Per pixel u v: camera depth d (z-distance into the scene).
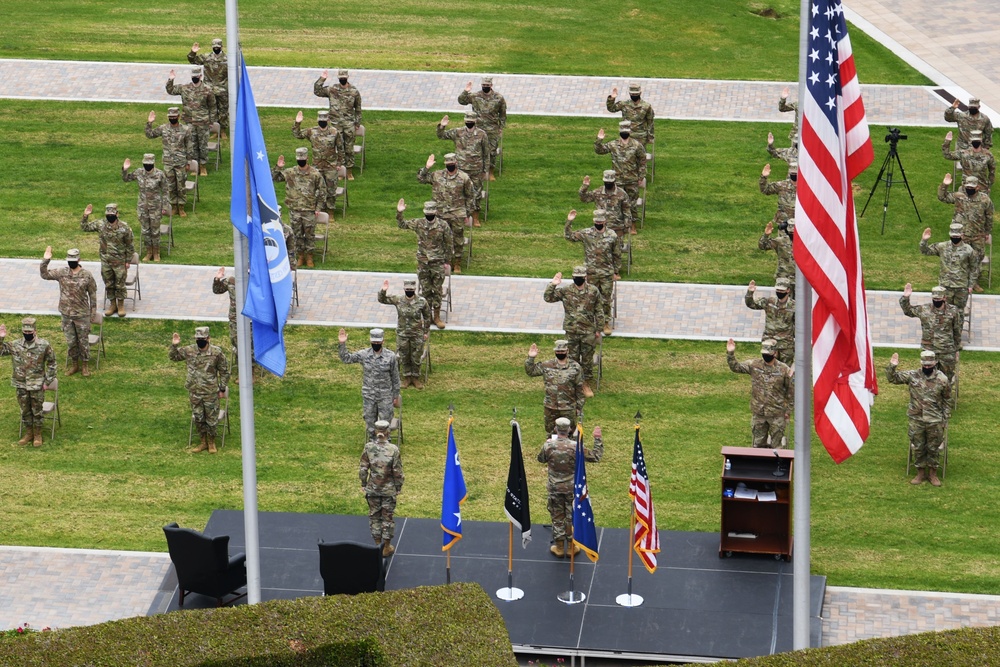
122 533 41.41
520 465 37.03
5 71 67.75
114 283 51.16
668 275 53.59
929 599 38.59
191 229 56.88
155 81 67.38
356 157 61.31
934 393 42.09
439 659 30.56
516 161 61.22
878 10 74.44
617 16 73.56
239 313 34.66
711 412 46.38
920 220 56.88
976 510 41.91
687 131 63.44
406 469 43.75
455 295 52.44
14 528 41.53
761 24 73.00
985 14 73.75
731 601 37.78
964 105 63.84
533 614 37.34
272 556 39.66
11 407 47.16
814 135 28.56
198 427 44.66
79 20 72.69
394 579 38.72
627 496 42.50
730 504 39.31
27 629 36.91
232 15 33.22
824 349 29.45
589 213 57.72
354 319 51.16
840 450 29.42
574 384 43.47
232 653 30.70
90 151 62.03
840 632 37.50
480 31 72.00
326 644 30.97
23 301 52.22
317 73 67.75
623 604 37.66
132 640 30.95
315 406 46.91
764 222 57.03
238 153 33.66
